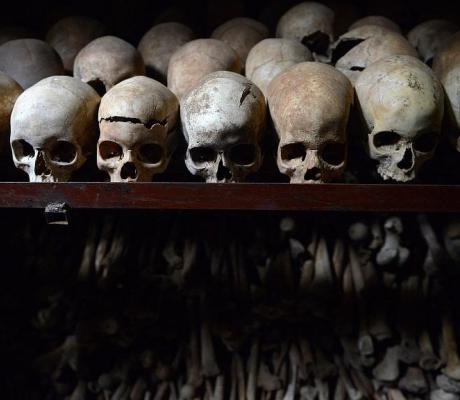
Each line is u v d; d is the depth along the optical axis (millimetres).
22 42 1493
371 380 1556
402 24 1886
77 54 1587
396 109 1181
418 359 1483
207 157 1252
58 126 1204
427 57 1562
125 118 1188
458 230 1466
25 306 1611
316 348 1574
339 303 1529
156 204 1157
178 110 1290
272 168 1522
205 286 1529
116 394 1586
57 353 1601
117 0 2010
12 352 1613
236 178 1232
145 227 1618
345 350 1528
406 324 1515
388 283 1540
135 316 1512
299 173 1207
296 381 1562
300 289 1500
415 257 1534
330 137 1182
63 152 1263
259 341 1595
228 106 1186
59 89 1240
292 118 1183
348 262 1562
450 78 1270
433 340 1549
